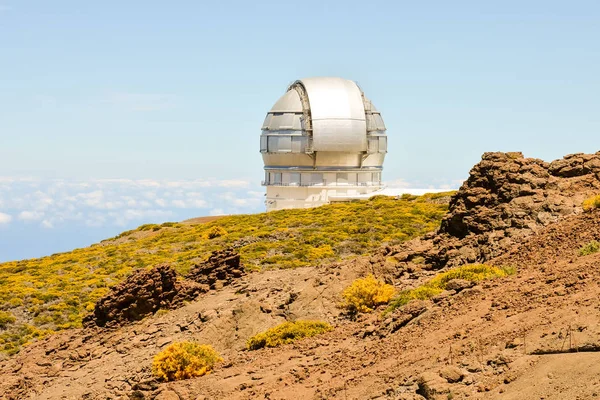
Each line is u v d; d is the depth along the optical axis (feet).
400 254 118.21
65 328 166.91
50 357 128.57
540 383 59.77
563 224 102.58
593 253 87.45
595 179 113.19
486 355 68.64
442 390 65.16
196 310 126.93
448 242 115.24
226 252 141.18
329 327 107.14
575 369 59.52
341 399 74.95
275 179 350.84
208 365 105.40
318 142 339.16
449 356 72.38
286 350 102.73
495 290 87.97
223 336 115.65
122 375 112.27
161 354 106.11
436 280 101.81
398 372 75.46
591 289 74.33
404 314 93.56
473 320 80.89
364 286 108.99
